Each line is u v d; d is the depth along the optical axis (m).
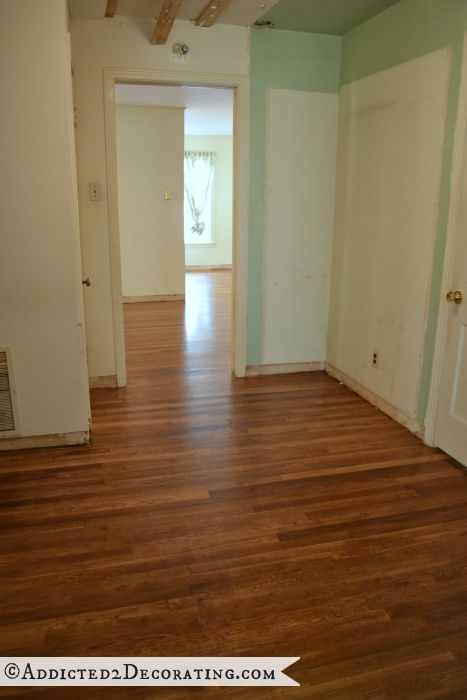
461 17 2.68
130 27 3.51
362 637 1.75
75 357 2.92
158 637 1.74
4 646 1.70
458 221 2.78
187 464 2.87
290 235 4.12
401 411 3.38
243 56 3.72
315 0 3.17
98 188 3.70
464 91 2.69
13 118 2.55
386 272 3.48
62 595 1.92
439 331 2.97
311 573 2.05
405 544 2.23
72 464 2.84
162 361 4.68
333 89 3.94
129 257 7.26
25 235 2.69
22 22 2.47
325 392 3.97
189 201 10.51
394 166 3.33
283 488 2.64
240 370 4.29
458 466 2.88
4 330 2.78
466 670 1.64
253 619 1.82
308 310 4.32
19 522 2.34
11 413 2.92
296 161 3.99
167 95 6.10
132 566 2.07
